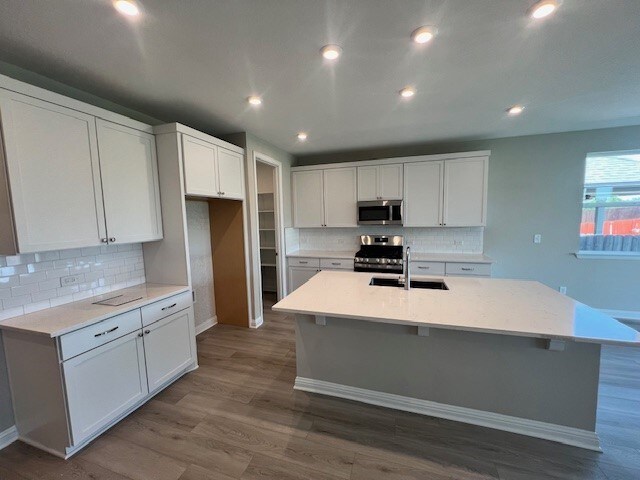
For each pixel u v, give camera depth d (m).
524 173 3.91
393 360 2.13
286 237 4.61
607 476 1.56
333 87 2.29
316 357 2.33
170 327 2.44
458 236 4.29
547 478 1.56
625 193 3.66
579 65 2.00
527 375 1.85
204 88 2.26
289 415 2.08
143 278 2.75
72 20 1.45
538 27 1.57
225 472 1.63
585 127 3.53
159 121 2.94
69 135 1.89
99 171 2.09
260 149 3.80
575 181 3.75
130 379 2.08
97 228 2.08
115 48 1.71
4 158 1.60
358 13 1.45
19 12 1.37
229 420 2.04
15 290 1.85
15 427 1.89
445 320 1.69
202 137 2.77
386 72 2.06
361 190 4.39
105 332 1.90
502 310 1.84
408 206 4.18
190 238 3.40
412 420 2.01
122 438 1.89
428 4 1.39
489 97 2.54
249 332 3.56
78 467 1.68
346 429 1.94
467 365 1.96
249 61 1.89
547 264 3.95
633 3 1.38
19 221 1.65
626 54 1.86
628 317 3.70
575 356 1.76
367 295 2.22
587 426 1.76
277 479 1.58
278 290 4.46
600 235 3.81
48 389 1.72
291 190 4.76
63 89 2.14
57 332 1.62
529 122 3.28
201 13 1.42
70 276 2.16
